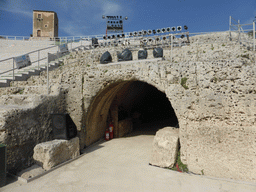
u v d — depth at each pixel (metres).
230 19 8.55
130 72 6.27
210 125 4.91
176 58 10.23
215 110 4.87
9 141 4.84
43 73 9.90
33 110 5.64
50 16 30.05
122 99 10.57
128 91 10.66
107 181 4.62
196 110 5.09
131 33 13.17
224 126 4.75
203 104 5.00
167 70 5.57
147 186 4.38
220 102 4.81
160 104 15.39
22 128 5.23
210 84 4.93
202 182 4.56
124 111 11.02
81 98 6.91
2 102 6.23
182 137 5.29
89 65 9.60
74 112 6.97
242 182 4.45
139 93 12.30
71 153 6.00
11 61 13.28
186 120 5.22
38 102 5.88
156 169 5.29
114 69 6.59
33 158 5.44
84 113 7.07
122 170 5.25
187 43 11.53
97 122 8.36
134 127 11.84
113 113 9.17
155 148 5.64
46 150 5.17
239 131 4.60
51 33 30.06
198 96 5.08
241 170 4.54
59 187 4.33
